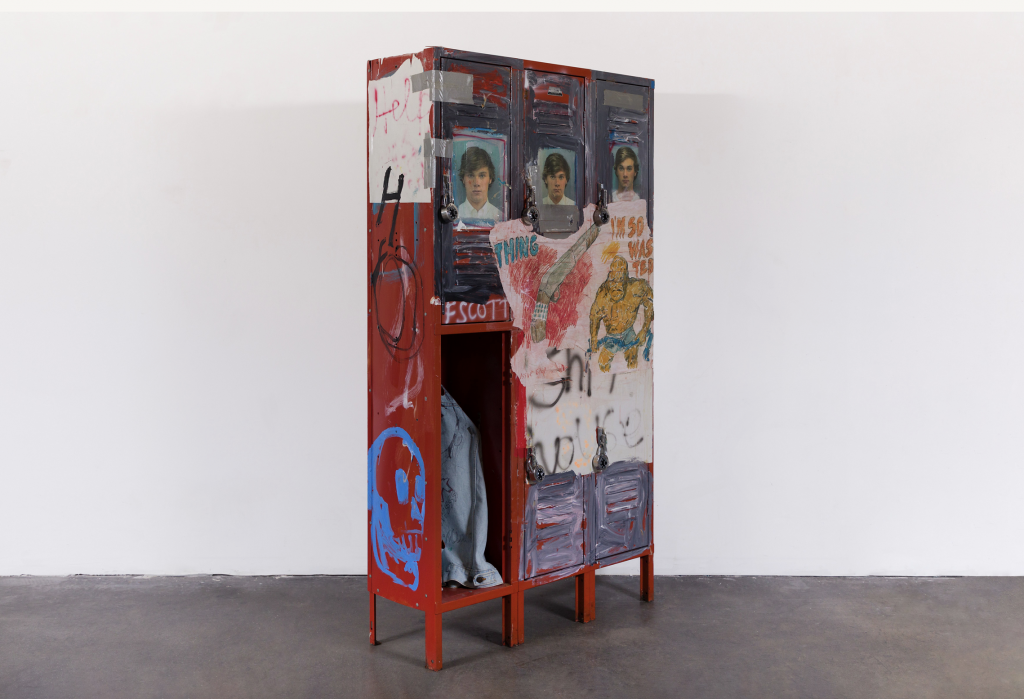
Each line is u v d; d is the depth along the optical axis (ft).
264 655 11.14
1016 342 13.84
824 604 12.91
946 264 13.82
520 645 11.50
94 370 14.03
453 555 11.43
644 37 13.75
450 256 10.45
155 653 11.17
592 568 12.30
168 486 14.14
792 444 14.07
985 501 14.02
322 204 13.80
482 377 11.84
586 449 12.14
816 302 13.93
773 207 13.85
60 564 14.20
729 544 14.24
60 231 13.88
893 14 13.57
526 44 13.78
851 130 13.73
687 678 10.43
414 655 11.18
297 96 13.74
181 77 13.75
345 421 14.02
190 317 13.99
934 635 11.70
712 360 14.03
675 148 13.83
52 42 13.70
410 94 10.34
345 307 13.88
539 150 11.26
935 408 13.98
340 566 14.20
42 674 10.51
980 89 13.60
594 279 12.09
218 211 13.87
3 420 14.02
